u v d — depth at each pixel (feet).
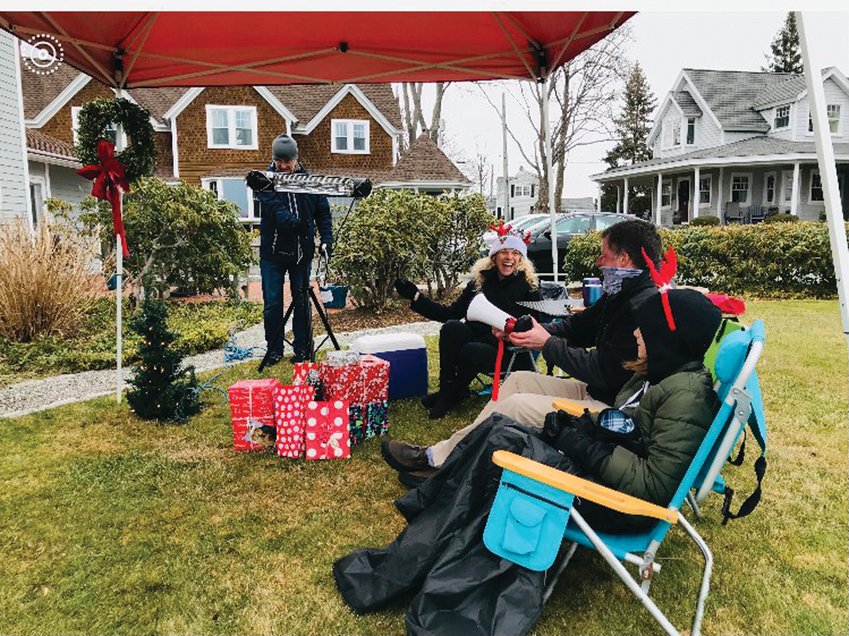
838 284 6.73
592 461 6.17
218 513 9.12
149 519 8.93
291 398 11.07
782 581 7.48
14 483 10.13
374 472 10.52
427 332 23.81
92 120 14.10
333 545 8.23
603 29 13.28
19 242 21.40
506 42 15.48
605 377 7.70
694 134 89.10
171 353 13.41
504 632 5.67
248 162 69.56
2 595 7.20
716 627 6.68
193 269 29.35
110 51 15.02
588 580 7.48
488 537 6.04
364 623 6.68
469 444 6.90
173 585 7.40
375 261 26.55
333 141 73.26
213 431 12.59
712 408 6.05
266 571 7.66
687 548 8.20
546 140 16.39
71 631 6.63
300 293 17.34
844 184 77.77
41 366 18.29
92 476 10.36
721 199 80.38
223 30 14.29
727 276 33.37
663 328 6.30
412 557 6.59
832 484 9.92
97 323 24.14
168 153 69.46
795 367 16.66
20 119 38.45
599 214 43.39
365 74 17.48
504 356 12.90
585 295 12.46
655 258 7.70
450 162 74.54
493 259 13.05
